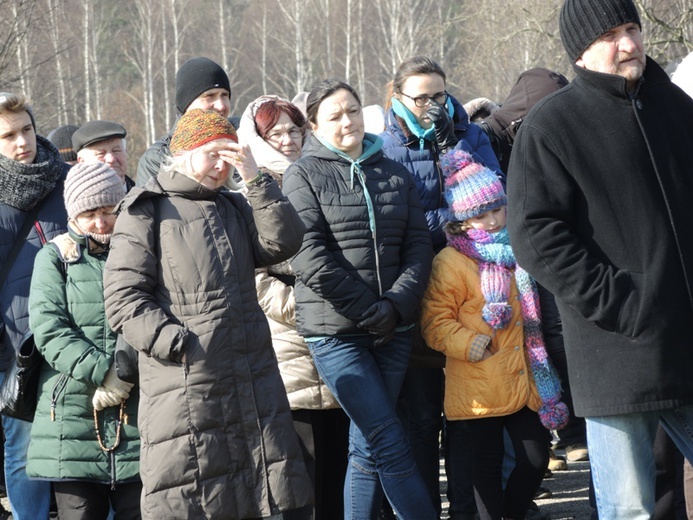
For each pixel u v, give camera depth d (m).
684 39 22.50
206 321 5.81
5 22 23.23
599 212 5.30
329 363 6.81
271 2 76.00
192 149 5.92
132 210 5.94
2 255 7.62
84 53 60.75
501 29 44.84
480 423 7.08
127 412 6.50
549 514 8.26
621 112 5.32
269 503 5.79
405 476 6.62
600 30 5.28
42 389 6.64
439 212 7.67
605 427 5.38
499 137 9.17
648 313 5.16
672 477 6.83
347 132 6.95
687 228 5.25
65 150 11.21
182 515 5.68
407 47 60.91
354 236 6.85
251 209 6.21
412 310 6.79
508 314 6.98
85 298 6.61
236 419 5.81
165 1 71.06
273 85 76.44
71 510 6.56
